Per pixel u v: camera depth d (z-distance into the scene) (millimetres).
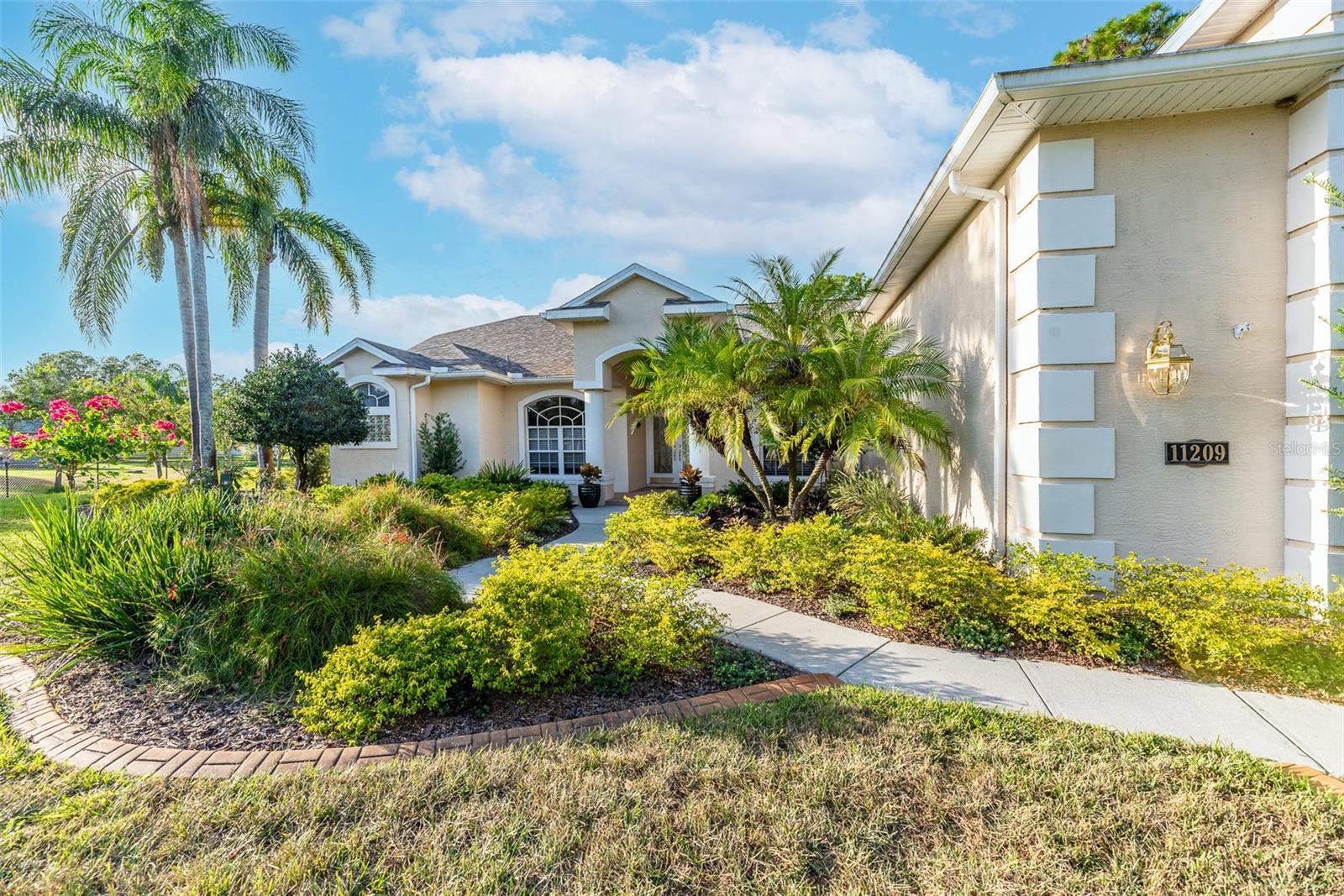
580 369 16875
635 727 3934
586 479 16844
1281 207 5789
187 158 13539
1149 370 5863
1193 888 2539
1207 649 4633
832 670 4973
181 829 2973
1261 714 4137
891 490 9891
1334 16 5711
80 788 3395
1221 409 5891
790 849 2799
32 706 4473
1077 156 6078
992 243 7359
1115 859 2705
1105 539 6078
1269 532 5805
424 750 3762
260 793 3271
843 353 9031
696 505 12602
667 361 11391
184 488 9078
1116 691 4520
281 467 23828
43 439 14195
